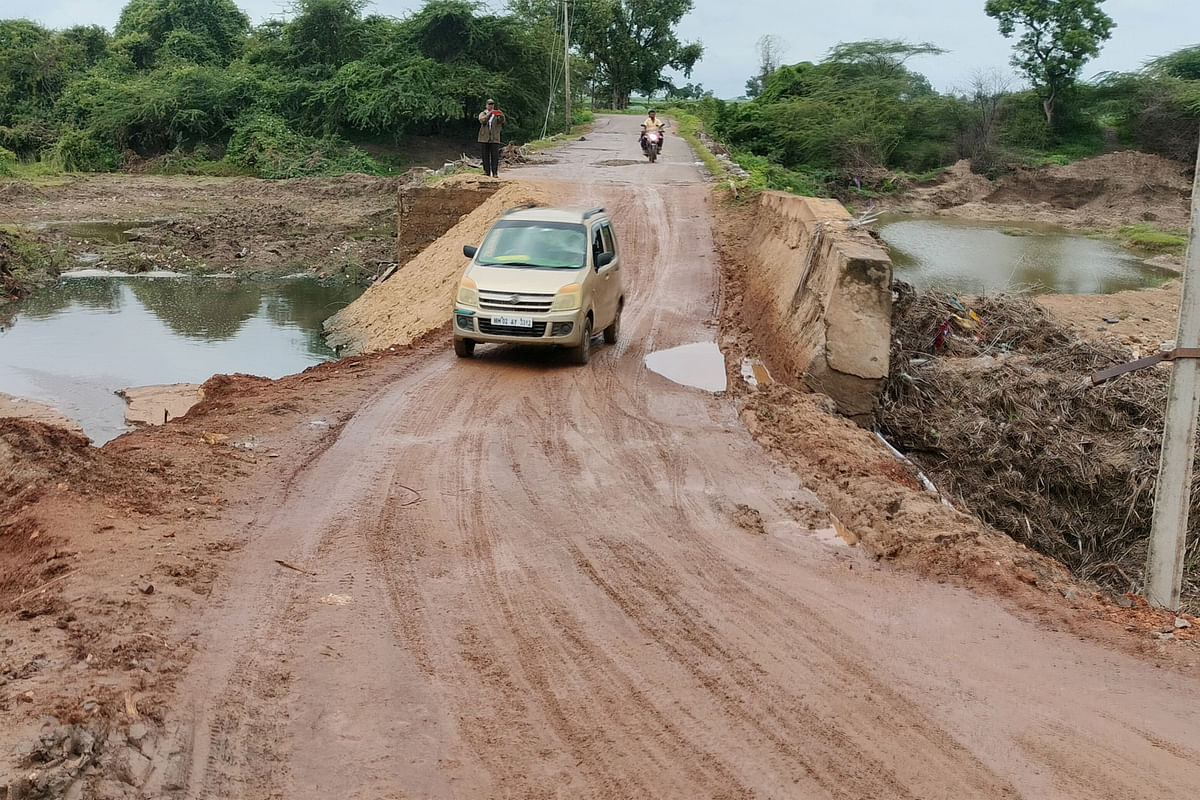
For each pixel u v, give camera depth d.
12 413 13.41
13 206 39.44
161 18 75.31
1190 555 11.58
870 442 11.05
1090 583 10.62
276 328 21.27
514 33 62.34
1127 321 23.78
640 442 10.38
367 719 5.12
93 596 6.04
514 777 4.70
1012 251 41.03
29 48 65.06
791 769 4.85
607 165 34.84
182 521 7.59
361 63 61.41
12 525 7.29
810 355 12.84
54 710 4.67
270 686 5.38
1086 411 14.04
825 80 69.81
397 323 19.56
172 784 4.43
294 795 4.49
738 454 10.10
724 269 20.00
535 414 11.28
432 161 59.69
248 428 10.30
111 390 15.25
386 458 9.55
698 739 5.07
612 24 87.88
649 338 15.31
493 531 7.85
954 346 15.91
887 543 7.83
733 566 7.38
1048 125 66.50
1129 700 5.66
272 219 37.19
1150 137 64.12
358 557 7.21
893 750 5.05
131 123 58.75
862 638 6.29
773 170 42.78
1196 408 7.97
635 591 6.86
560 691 5.49
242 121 59.34
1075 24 65.75
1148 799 4.71
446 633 6.12
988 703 5.55
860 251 12.91
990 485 12.93
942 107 65.56
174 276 27.88
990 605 6.90
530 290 13.19
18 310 22.25
